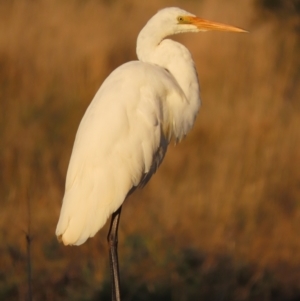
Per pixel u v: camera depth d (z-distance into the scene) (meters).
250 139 13.25
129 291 10.11
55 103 14.59
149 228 11.70
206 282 10.38
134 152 7.47
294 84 15.45
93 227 7.24
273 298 10.52
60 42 15.63
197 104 8.05
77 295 10.16
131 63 7.82
